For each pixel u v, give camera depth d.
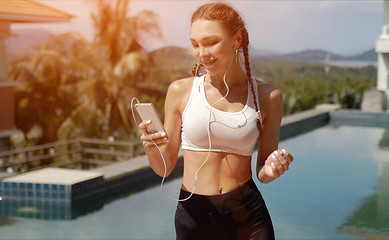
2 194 6.79
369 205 6.63
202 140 2.08
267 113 2.14
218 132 2.06
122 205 6.61
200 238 2.13
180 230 2.16
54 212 6.23
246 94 2.09
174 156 2.22
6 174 7.12
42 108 18.41
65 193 6.50
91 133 18.58
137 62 19.30
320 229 5.63
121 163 7.99
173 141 2.20
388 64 15.98
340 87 19.12
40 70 19.02
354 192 7.34
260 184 7.84
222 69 2.02
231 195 2.09
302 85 19.53
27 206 6.44
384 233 5.50
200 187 2.11
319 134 13.24
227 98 2.08
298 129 13.96
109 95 19.55
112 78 19.75
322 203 6.73
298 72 37.53
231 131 2.05
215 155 2.09
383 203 6.74
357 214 6.22
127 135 18.81
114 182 7.21
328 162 9.69
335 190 7.46
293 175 8.52
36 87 18.66
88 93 19.12
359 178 8.29
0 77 11.62
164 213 6.24
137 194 7.18
